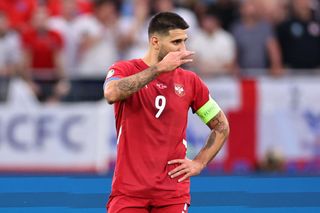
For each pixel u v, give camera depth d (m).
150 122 16.06
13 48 37.41
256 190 29.61
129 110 16.11
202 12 40.81
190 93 16.56
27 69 37.34
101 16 38.78
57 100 35.66
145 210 16.09
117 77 15.92
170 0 39.75
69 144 35.53
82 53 38.28
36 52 37.53
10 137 35.19
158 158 16.02
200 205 25.98
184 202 16.19
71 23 38.44
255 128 36.28
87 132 35.62
